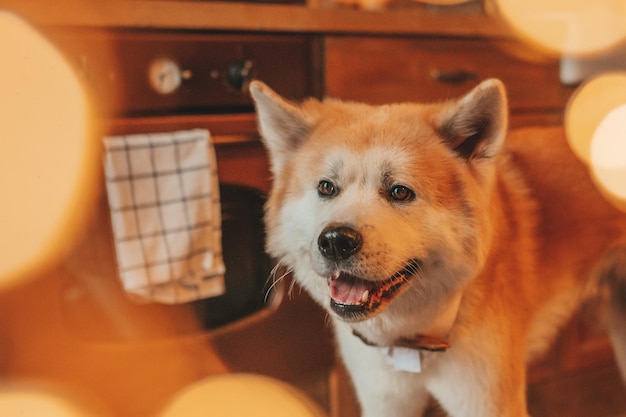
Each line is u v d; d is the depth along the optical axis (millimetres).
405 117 1324
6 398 1351
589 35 2027
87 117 1327
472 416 1384
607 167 1739
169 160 1378
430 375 1398
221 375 1604
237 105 1532
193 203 1413
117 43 1349
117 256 1375
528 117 2008
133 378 1494
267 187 1588
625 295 1858
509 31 1923
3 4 1221
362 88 1695
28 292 1334
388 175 1224
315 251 1157
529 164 1655
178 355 1536
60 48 1285
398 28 1699
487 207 1271
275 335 1670
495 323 1349
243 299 1628
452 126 1278
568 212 1646
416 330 1340
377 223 1156
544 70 2025
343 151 1256
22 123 1271
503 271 1405
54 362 1392
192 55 1442
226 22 1447
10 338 1334
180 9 1392
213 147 1462
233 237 1590
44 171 1303
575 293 1766
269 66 1549
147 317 1479
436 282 1274
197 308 1550
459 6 2078
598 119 1849
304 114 1362
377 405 1479
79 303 1399
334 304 1213
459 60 1855
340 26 1602
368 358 1425
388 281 1214
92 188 1358
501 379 1360
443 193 1238
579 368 2082
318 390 1798
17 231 1298
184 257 1421
